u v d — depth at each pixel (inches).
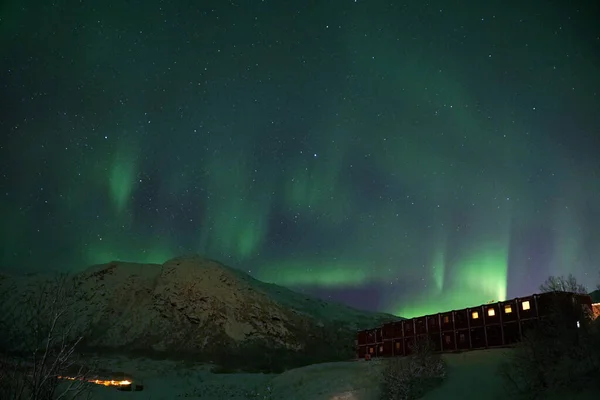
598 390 784.9
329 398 1360.7
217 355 3486.7
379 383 1354.6
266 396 1609.3
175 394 1665.8
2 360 376.8
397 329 2001.7
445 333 1766.7
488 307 1626.5
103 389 1449.3
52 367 387.2
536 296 1477.6
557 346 945.5
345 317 5600.4
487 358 1327.5
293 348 3946.9
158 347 3538.4
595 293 1267.2
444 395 1109.7
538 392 890.7
